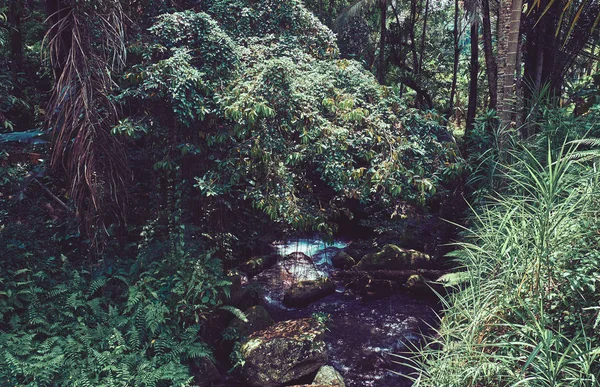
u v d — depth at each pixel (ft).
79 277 18.28
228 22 23.26
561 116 21.34
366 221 30.60
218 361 18.97
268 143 18.94
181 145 19.35
